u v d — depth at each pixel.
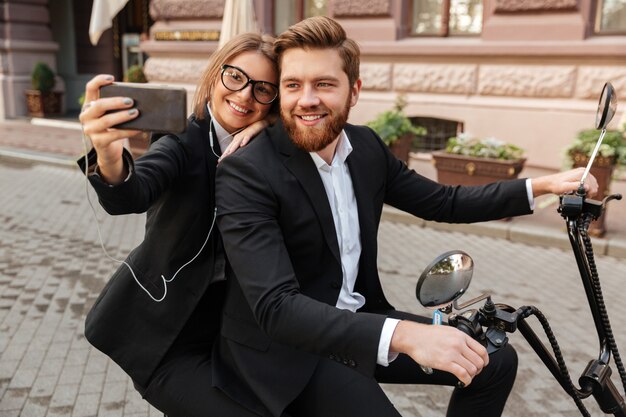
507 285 4.93
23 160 10.22
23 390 3.22
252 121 1.77
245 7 7.33
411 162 8.89
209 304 1.80
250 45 1.72
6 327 3.99
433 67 8.48
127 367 1.74
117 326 1.75
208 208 1.70
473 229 6.46
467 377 1.20
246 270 1.42
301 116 1.51
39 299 4.49
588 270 1.57
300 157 1.58
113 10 9.84
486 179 6.48
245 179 1.52
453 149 6.78
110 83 1.28
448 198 1.91
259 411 1.56
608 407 1.66
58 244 5.90
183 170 1.67
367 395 1.53
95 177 1.35
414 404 3.17
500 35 7.94
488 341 1.46
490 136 8.20
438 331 1.24
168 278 1.71
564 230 6.16
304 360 1.56
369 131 1.89
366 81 8.97
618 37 7.35
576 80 7.57
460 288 1.40
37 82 14.32
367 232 1.74
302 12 9.57
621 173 5.75
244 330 1.60
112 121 1.26
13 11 14.12
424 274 1.35
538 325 4.13
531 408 3.14
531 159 7.96
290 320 1.33
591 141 5.73
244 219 1.48
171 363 1.71
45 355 3.61
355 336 1.28
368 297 1.79
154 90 1.27
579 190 1.56
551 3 7.52
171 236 1.69
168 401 1.69
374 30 8.80
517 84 7.93
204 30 10.05
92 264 5.34
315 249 1.59
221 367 1.64
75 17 15.52
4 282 4.82
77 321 4.11
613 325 4.17
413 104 8.65
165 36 10.52
